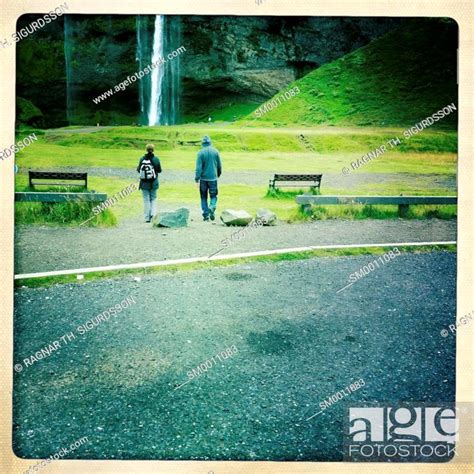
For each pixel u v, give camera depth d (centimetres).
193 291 470
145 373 367
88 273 497
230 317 429
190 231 663
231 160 1441
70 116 2853
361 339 408
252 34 3144
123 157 1445
